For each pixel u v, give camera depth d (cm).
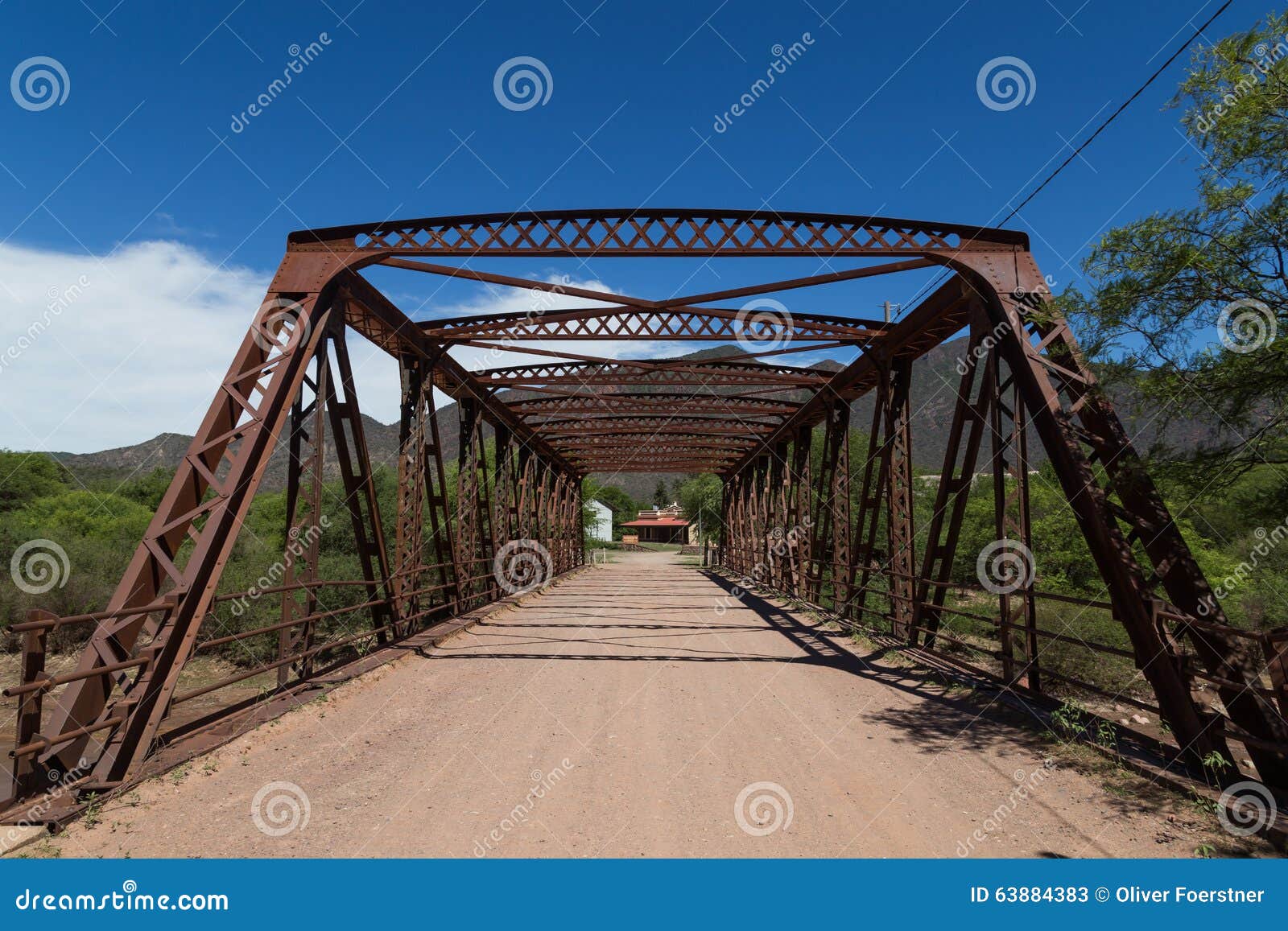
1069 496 661
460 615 1397
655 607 1830
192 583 574
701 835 404
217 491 636
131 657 534
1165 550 579
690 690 814
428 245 819
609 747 588
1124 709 812
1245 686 480
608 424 2270
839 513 1530
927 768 532
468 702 747
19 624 425
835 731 639
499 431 1923
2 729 791
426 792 478
